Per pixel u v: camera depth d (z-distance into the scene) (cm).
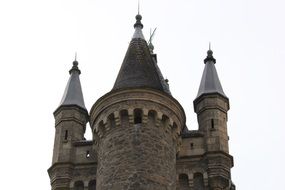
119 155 3538
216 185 3825
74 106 4291
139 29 4362
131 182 3412
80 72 4644
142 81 3856
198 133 4053
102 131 3728
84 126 4275
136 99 3694
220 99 4238
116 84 3912
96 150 3888
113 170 3503
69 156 4034
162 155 3578
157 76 4019
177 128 3788
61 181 3934
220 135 4041
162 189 3453
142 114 3656
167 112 3731
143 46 4197
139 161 3488
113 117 3697
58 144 4109
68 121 4225
